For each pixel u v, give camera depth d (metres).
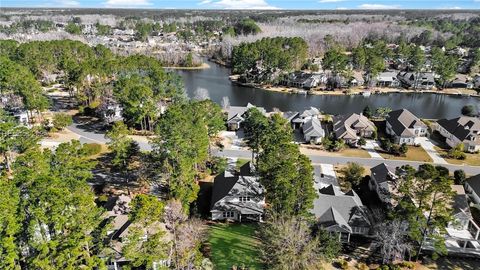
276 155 47.91
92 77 102.88
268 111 104.94
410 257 42.81
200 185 58.34
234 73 158.75
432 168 42.41
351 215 47.41
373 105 115.19
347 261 42.56
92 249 35.78
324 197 49.12
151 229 38.25
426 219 42.09
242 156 70.31
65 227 32.75
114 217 41.12
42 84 120.12
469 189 57.47
